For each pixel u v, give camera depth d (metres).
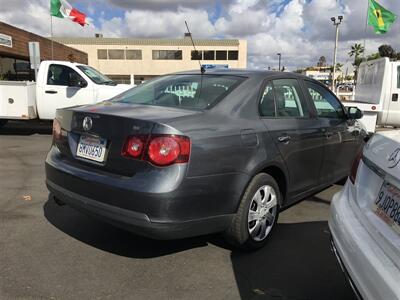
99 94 10.64
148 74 63.41
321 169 4.61
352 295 3.07
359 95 13.41
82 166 3.41
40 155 8.09
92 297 2.96
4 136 10.80
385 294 1.96
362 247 2.30
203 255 3.67
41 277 3.21
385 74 11.38
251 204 3.57
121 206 3.05
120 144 3.12
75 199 3.37
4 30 19.36
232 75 3.99
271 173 3.95
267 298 3.02
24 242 3.83
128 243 3.87
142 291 3.07
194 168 3.02
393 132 2.75
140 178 2.98
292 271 3.42
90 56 62.44
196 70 4.38
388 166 2.38
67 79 10.62
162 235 2.97
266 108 3.88
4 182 5.91
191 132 3.06
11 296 2.93
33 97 10.52
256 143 3.54
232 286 3.17
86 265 3.43
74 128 3.51
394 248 2.10
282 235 4.16
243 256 3.67
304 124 4.25
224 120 3.40
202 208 3.12
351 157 5.35
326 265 3.53
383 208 2.38
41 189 5.57
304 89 4.54
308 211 4.93
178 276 3.30
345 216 2.69
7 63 22.77
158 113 3.28
